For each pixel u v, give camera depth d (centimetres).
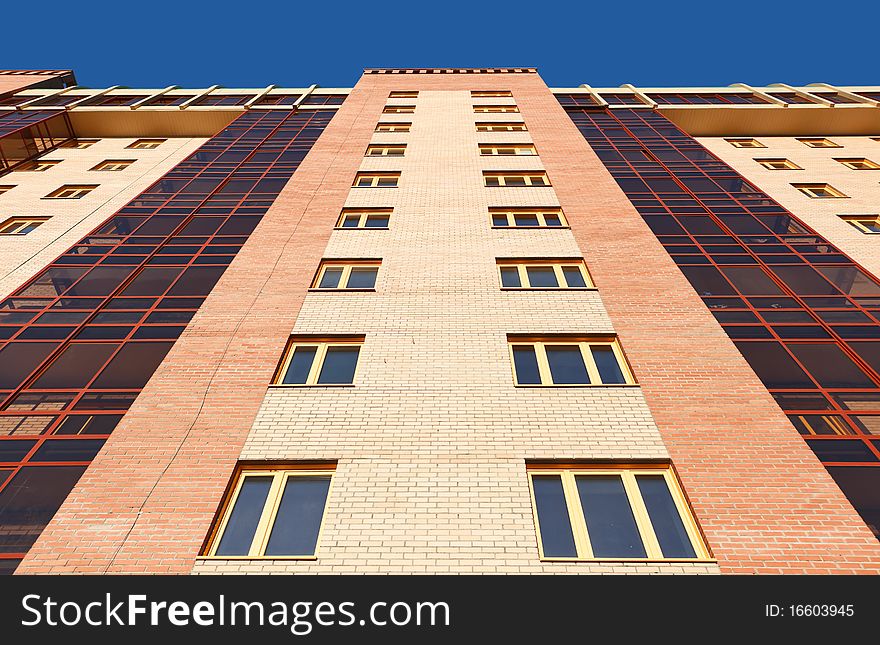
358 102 2883
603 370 1045
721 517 731
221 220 1805
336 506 758
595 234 1516
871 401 962
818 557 677
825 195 2030
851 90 3425
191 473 811
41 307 1311
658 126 2794
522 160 2084
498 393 959
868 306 1246
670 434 868
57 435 924
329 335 1128
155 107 3206
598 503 788
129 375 1073
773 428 876
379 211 1711
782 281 1360
